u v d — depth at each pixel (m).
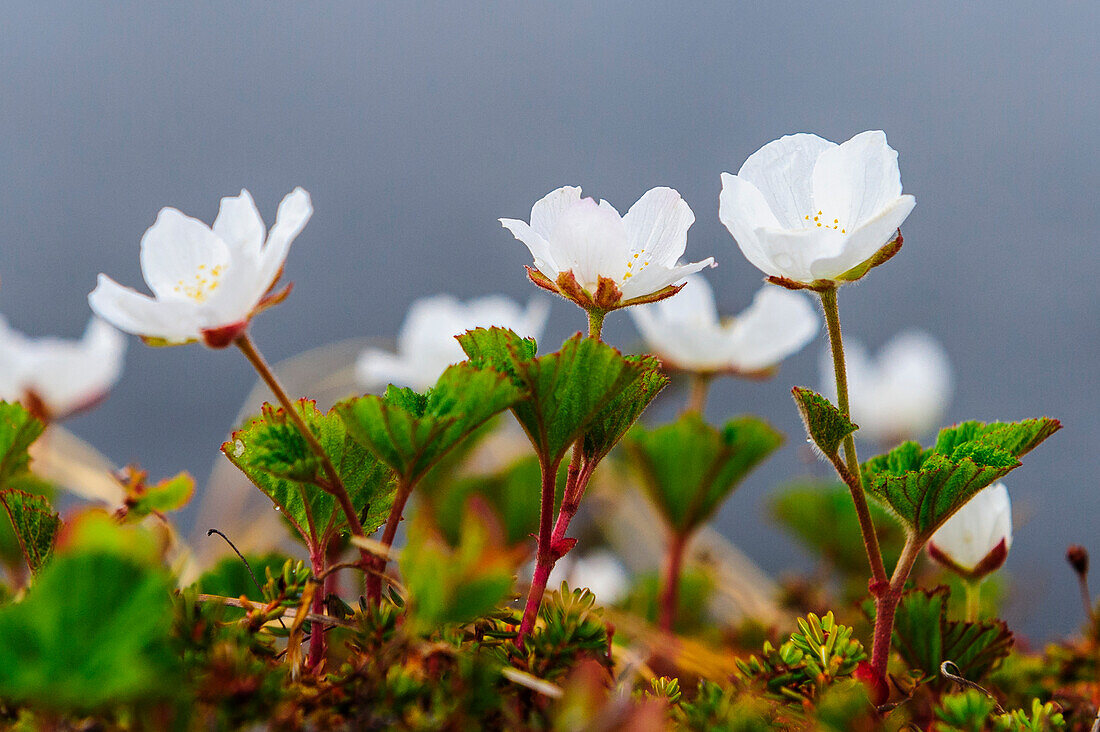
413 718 0.28
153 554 0.28
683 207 0.32
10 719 0.28
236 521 0.39
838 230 0.31
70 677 0.27
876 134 0.31
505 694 0.29
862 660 0.30
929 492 0.30
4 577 0.36
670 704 0.30
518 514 0.41
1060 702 0.33
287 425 0.30
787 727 0.30
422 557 0.28
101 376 0.39
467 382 0.30
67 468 0.40
